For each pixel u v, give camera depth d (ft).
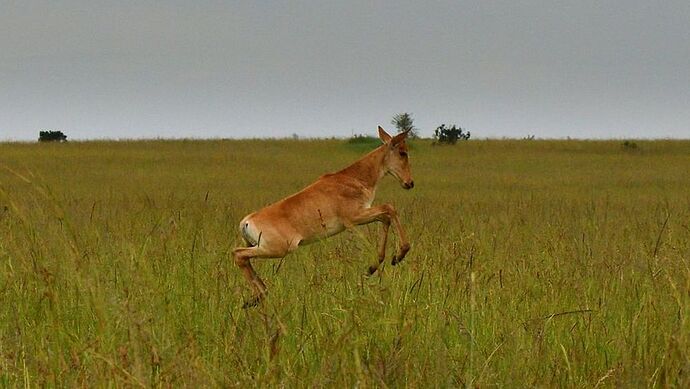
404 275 48.93
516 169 226.17
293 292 46.70
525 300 47.50
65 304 41.86
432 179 189.37
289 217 54.60
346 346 34.42
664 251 58.23
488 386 34.35
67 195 129.70
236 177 192.95
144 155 254.06
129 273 43.50
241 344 37.88
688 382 31.76
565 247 64.59
